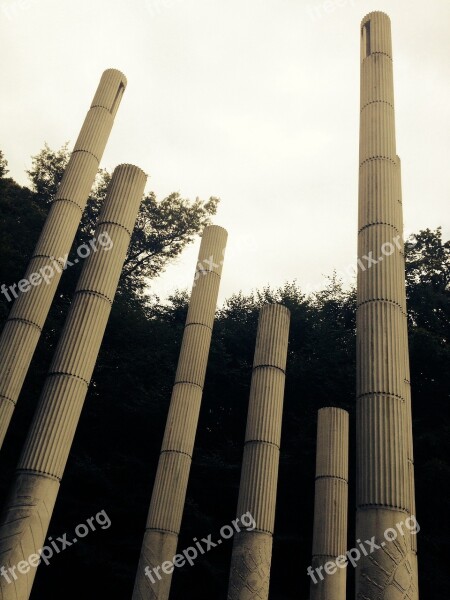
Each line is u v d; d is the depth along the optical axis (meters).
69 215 17.67
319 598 16.09
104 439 25.06
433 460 22.03
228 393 26.97
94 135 19.12
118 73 20.72
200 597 21.31
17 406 22.28
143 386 25.38
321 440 18.73
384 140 15.61
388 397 12.10
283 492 24.20
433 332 29.00
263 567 15.11
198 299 21.03
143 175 17.91
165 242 34.69
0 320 23.28
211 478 23.47
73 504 21.45
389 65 17.17
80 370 14.38
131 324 27.55
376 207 14.57
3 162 28.92
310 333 28.75
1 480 20.62
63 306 26.70
